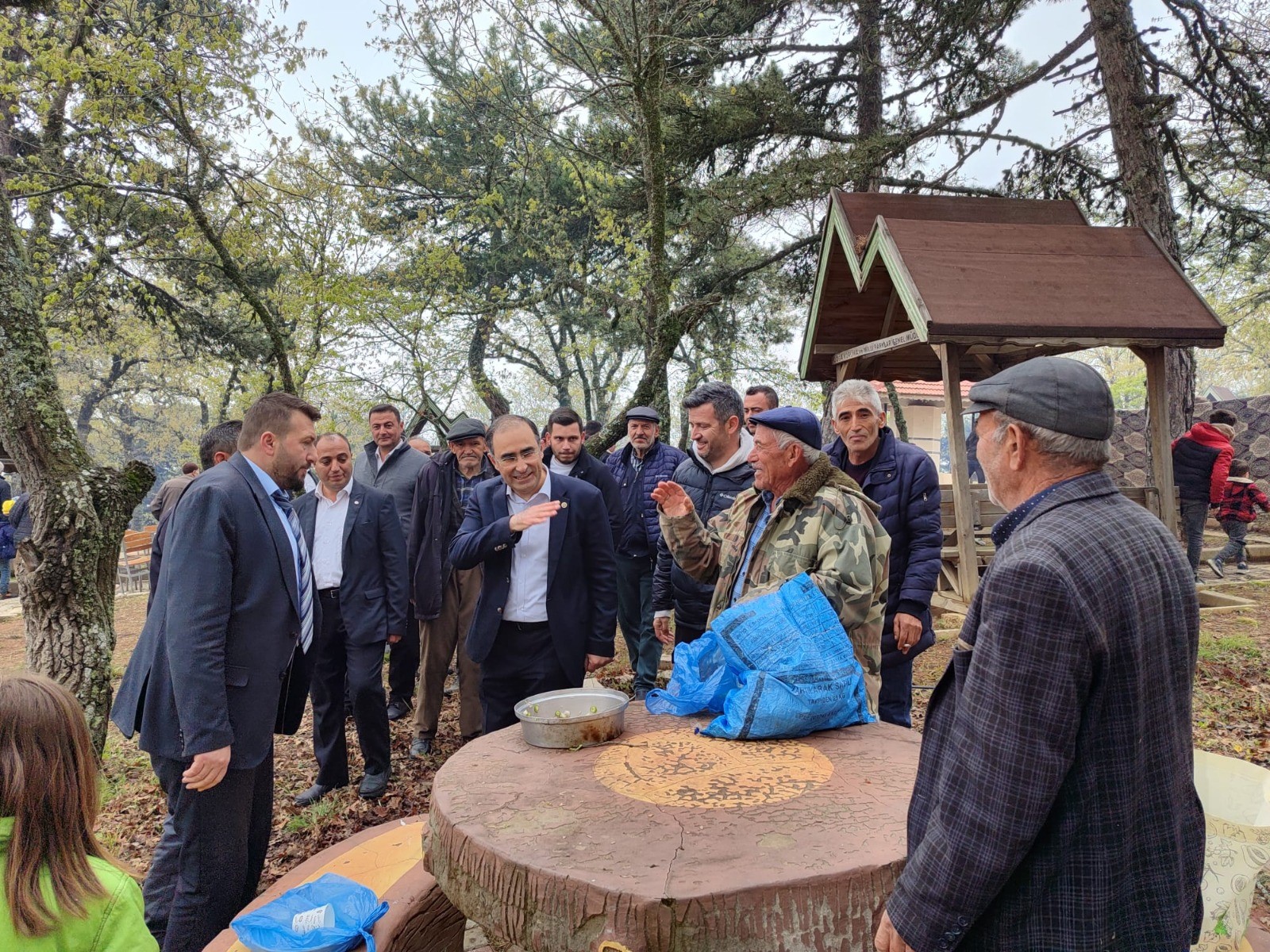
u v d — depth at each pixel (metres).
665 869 1.47
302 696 2.85
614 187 10.65
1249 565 9.71
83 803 1.50
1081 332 5.52
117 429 39.91
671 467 5.34
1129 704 1.22
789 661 2.14
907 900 1.25
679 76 10.02
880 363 7.89
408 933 2.13
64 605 3.77
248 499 2.57
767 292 13.81
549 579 3.27
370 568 4.08
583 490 3.37
